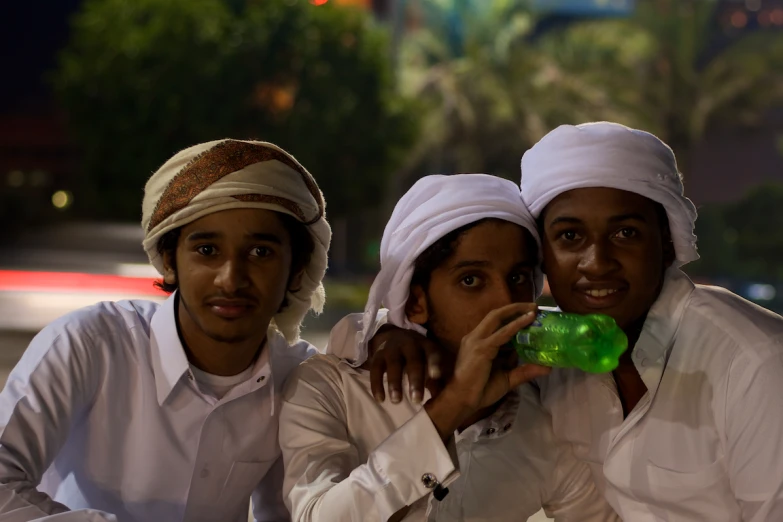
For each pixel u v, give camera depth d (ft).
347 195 60.80
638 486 6.05
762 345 5.58
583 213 5.71
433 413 5.32
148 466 6.42
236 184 5.83
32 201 111.24
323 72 59.31
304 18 59.31
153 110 57.67
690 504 5.89
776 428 5.35
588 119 66.59
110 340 6.45
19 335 33.04
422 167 80.74
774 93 66.80
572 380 6.46
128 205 60.34
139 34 58.34
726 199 101.86
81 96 59.31
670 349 6.01
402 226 5.88
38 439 5.90
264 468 6.72
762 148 100.22
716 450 5.79
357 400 6.21
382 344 5.99
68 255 67.10
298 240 6.31
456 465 5.40
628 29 67.82
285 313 6.86
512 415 6.33
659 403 5.94
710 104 66.64
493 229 5.75
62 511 5.58
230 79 57.88
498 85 66.59
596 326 5.05
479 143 68.64
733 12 105.60
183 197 5.87
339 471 5.82
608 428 6.24
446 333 5.95
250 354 6.49
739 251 81.35
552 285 5.99
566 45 68.44
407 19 94.22
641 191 5.64
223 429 6.50
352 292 58.08
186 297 6.06
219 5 59.52
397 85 66.80
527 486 6.45
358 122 59.57
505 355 5.77
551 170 5.78
